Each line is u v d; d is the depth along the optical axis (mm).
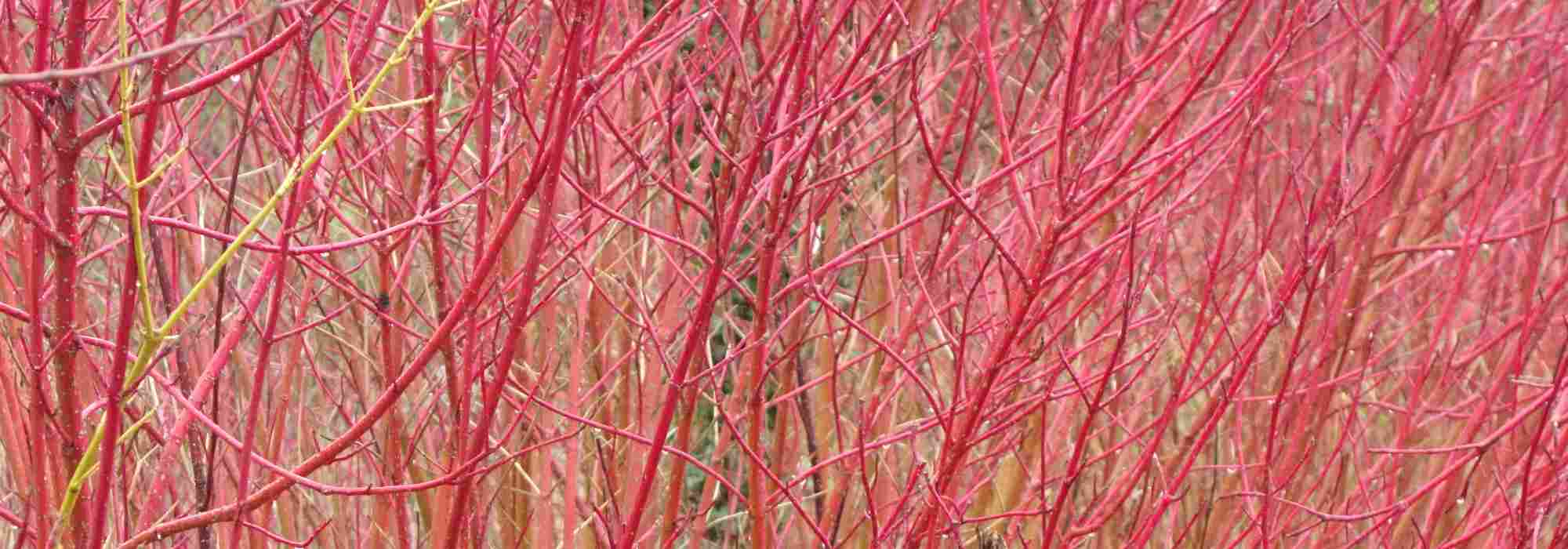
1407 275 5809
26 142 3125
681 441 3557
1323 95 6203
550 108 2658
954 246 4379
